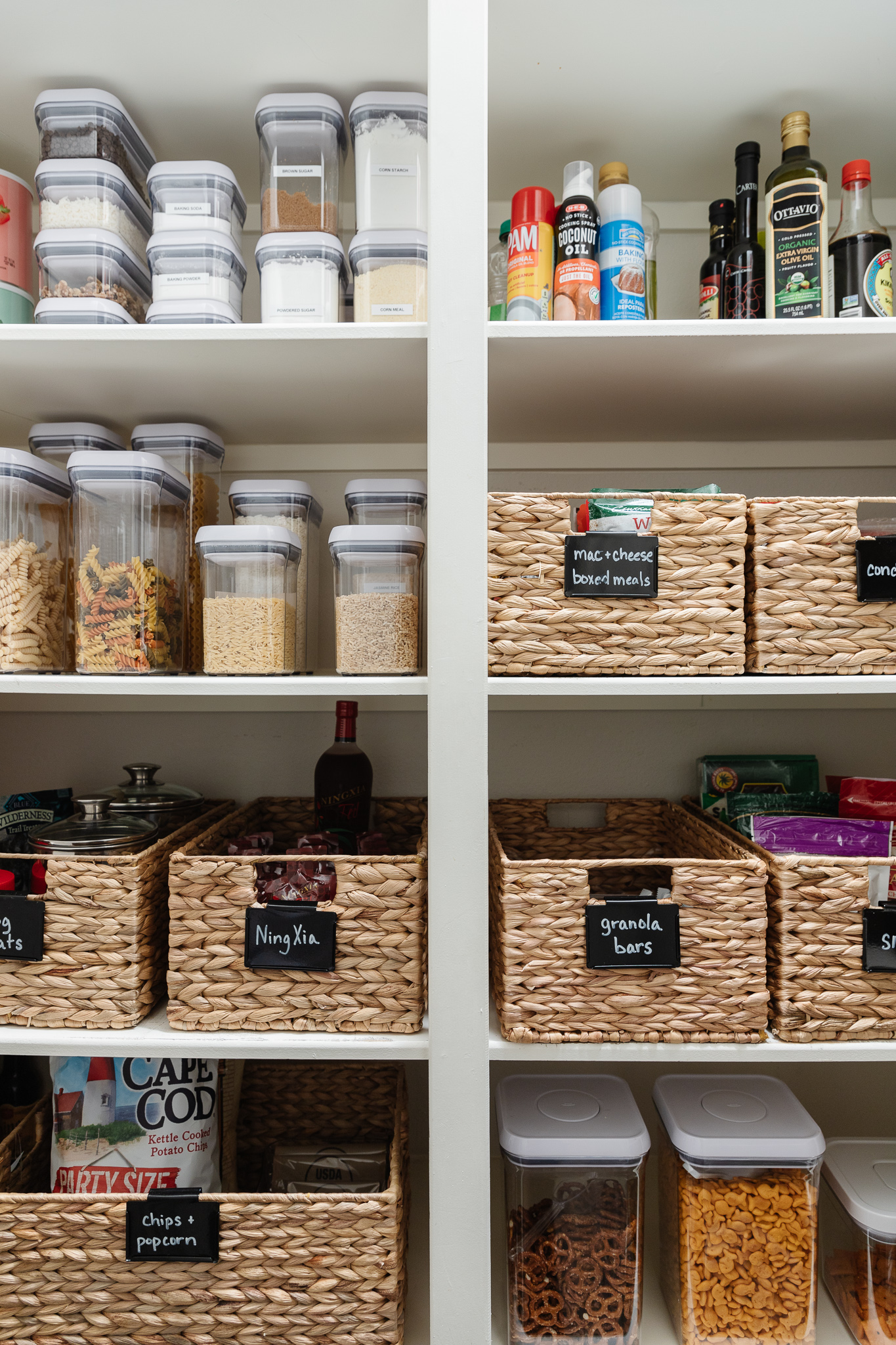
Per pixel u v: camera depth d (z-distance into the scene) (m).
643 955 0.92
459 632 0.90
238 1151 1.27
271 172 1.03
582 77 1.06
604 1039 0.92
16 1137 1.08
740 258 1.06
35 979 0.96
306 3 0.93
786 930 0.93
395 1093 1.24
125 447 1.30
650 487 1.37
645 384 1.07
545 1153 0.95
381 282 1.00
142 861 0.97
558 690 0.92
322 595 1.38
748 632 1.00
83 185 1.01
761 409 1.18
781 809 1.20
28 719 1.38
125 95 1.11
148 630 1.02
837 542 0.97
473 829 0.91
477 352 0.89
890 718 1.37
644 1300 1.06
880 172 1.28
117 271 1.03
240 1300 0.92
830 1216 1.06
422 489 1.08
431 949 0.91
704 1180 0.96
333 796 1.18
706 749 1.38
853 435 1.32
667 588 0.96
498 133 1.18
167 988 1.06
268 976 0.95
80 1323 0.93
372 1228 0.92
